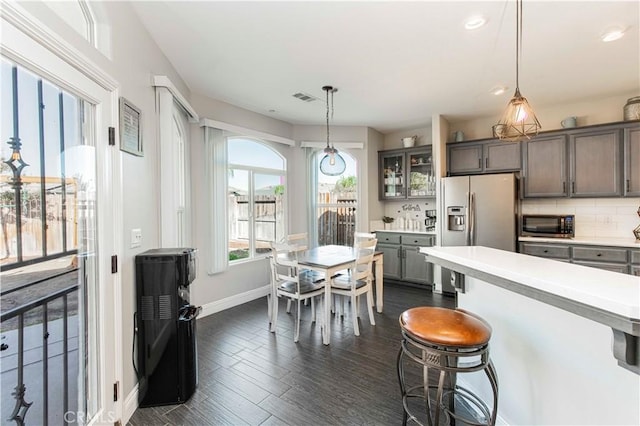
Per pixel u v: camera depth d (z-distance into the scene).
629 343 0.93
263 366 2.44
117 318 1.73
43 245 1.34
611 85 3.42
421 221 5.29
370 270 3.30
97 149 1.59
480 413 1.85
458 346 1.27
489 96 3.77
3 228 1.15
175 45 2.51
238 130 3.99
